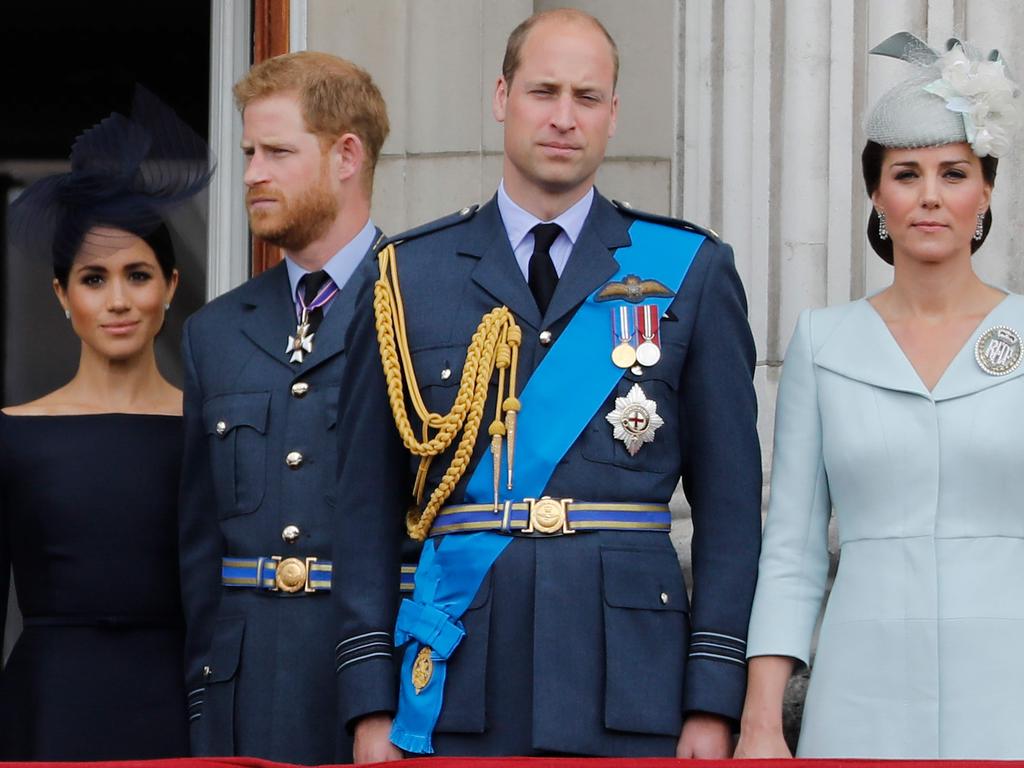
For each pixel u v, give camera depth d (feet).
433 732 51.47
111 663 60.49
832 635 51.37
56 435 61.72
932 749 49.85
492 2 76.69
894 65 66.13
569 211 54.54
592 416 52.60
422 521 53.52
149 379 63.72
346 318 59.93
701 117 70.90
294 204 60.54
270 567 58.39
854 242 66.90
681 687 51.78
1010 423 50.85
